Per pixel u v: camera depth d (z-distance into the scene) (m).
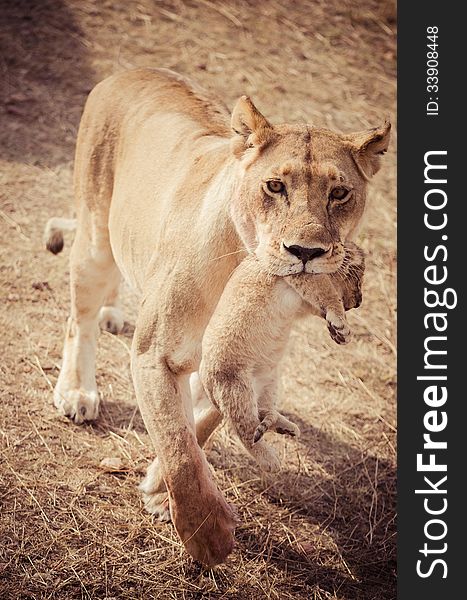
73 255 6.29
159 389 4.83
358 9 12.59
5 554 5.17
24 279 7.73
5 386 6.54
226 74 11.01
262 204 4.39
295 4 12.50
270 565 5.45
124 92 6.18
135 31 11.41
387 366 7.58
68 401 6.33
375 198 9.60
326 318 4.09
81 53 10.83
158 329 4.88
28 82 10.23
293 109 10.62
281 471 6.21
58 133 9.64
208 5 12.14
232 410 4.21
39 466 5.86
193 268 4.79
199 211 4.88
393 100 11.11
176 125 5.66
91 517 5.53
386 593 5.49
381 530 5.95
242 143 4.62
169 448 4.77
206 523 4.77
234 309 4.25
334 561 5.61
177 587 5.16
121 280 7.80
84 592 5.03
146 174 5.56
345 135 4.61
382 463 6.53
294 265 4.14
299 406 6.92
